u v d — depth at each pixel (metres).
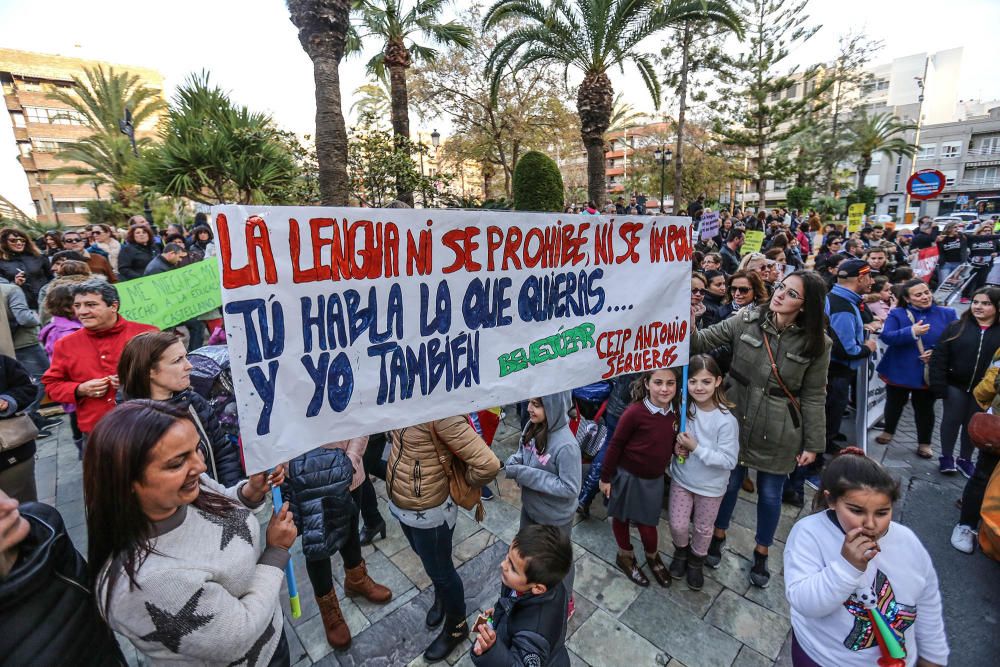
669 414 2.52
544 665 1.44
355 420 1.64
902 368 4.00
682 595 2.58
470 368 1.88
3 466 2.37
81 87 21.73
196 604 1.10
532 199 10.20
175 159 9.06
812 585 1.42
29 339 4.70
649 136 33.31
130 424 1.07
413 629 2.37
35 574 0.99
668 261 2.46
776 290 2.56
